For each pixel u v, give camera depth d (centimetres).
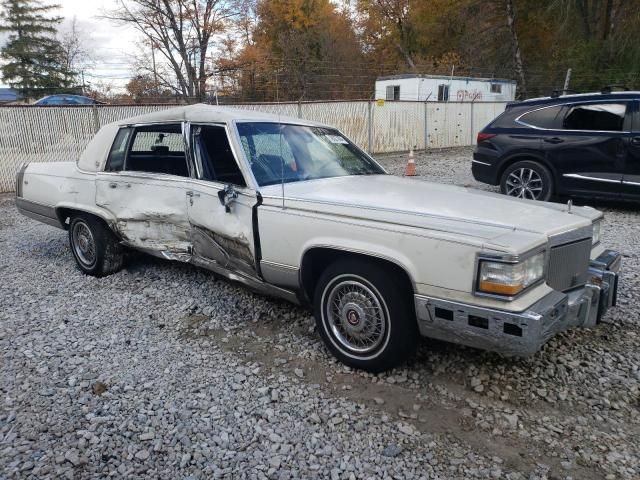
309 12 3903
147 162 482
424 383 327
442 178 1197
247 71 3306
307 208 349
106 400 312
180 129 448
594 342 377
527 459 259
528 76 3475
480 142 875
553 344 373
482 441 273
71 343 388
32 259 620
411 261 300
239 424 289
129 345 385
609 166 741
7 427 287
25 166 615
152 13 2842
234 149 401
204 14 2997
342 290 341
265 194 375
